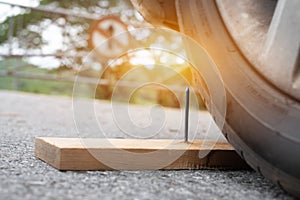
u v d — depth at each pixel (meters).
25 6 5.07
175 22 1.00
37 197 0.59
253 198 0.69
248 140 0.77
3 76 5.22
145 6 0.99
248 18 0.84
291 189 0.70
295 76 0.72
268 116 0.73
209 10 0.89
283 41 0.74
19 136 1.40
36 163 0.88
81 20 5.60
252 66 0.80
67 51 5.54
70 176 0.77
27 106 3.31
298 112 0.69
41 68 5.34
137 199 0.63
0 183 0.67
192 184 0.77
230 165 0.94
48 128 1.76
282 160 0.70
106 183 0.73
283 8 0.75
